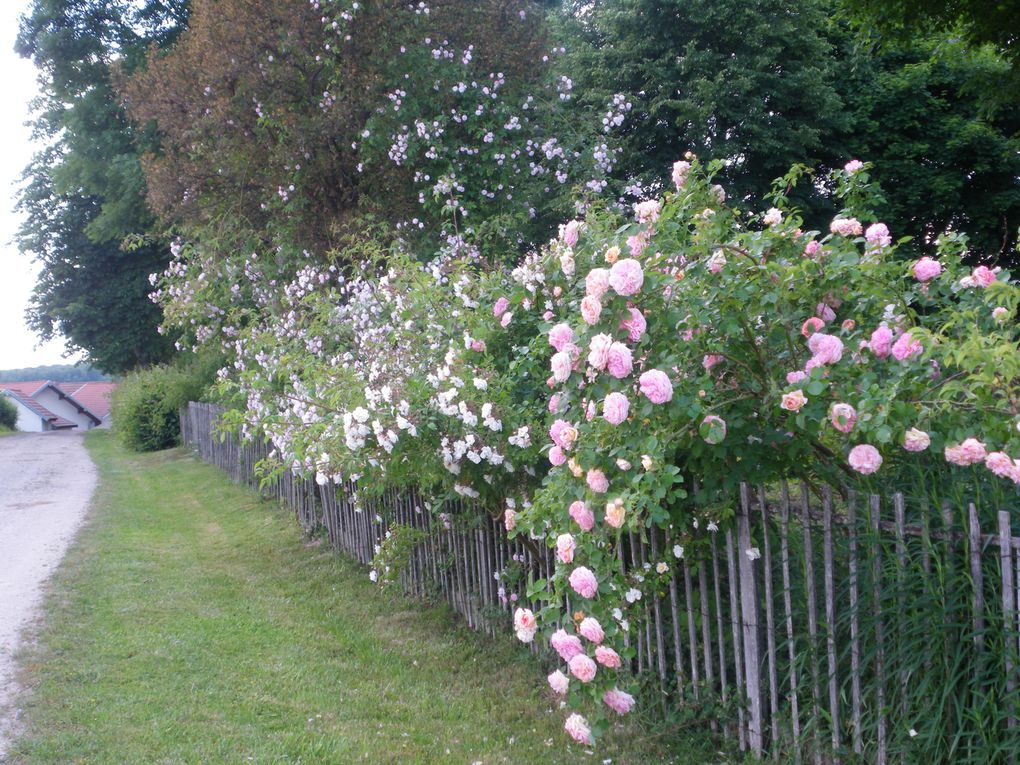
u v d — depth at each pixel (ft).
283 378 26.45
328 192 37.50
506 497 16.97
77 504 45.11
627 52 46.47
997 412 9.21
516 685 17.07
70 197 88.58
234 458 48.01
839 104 45.47
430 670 18.15
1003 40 33.30
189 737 14.62
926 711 10.27
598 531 11.08
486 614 19.33
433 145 33.94
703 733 13.65
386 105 34.55
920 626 10.27
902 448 11.51
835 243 11.71
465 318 17.42
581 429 10.94
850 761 11.27
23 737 14.64
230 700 16.39
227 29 35.19
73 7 67.56
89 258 89.92
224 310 39.27
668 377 10.38
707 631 13.57
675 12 45.06
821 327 11.12
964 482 10.71
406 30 34.96
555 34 47.19
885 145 49.88
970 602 10.02
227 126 37.19
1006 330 10.94
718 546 13.56
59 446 94.22
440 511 20.86
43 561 29.86
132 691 16.87
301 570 27.48
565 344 11.07
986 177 50.85
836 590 11.67
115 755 13.93
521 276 15.47
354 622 21.71
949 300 12.46
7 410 156.76
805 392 10.28
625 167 46.06
